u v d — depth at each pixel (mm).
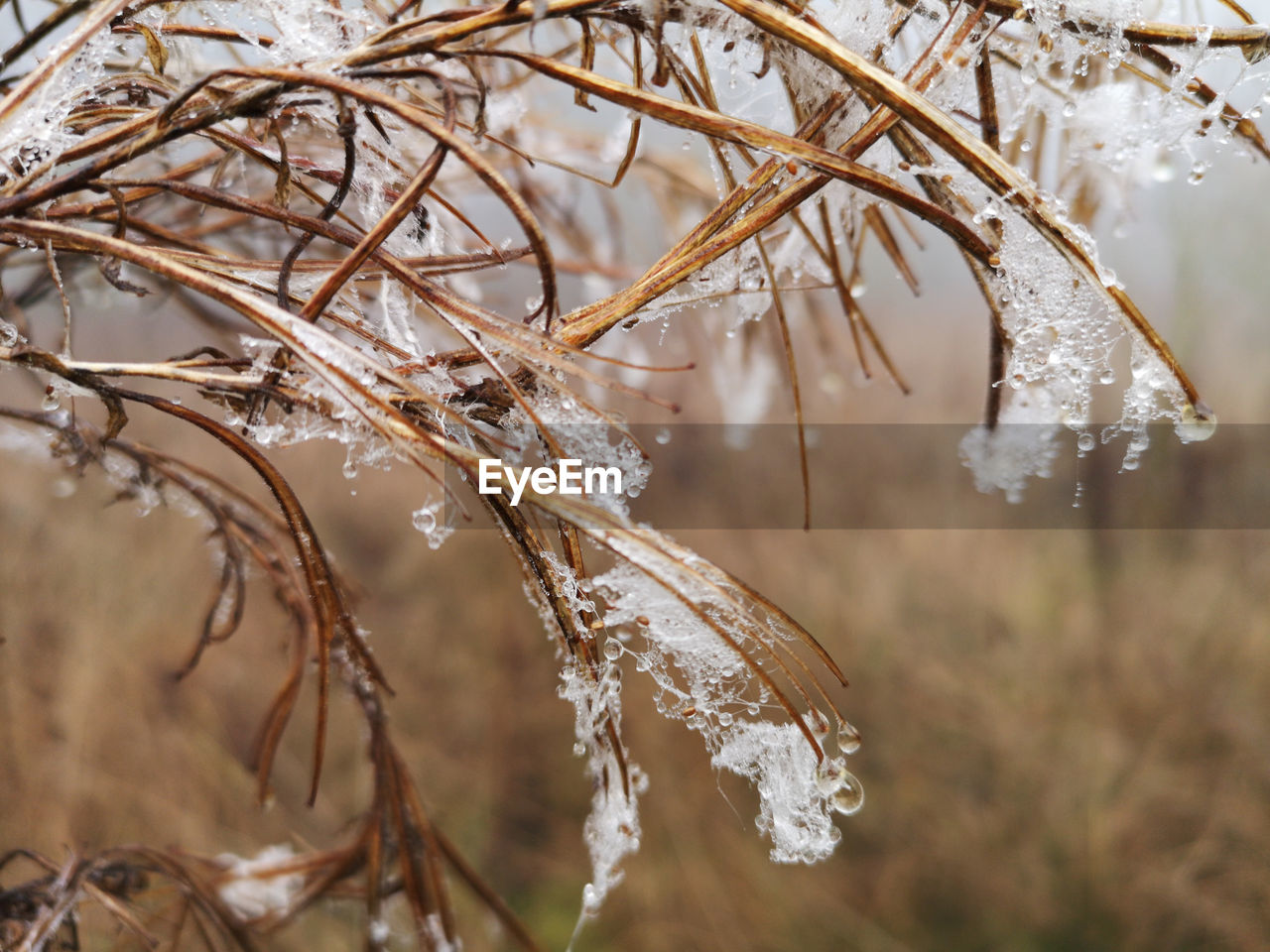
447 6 200
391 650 798
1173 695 675
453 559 835
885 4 181
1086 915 580
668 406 170
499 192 164
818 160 170
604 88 169
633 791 195
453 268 191
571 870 663
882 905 615
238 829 599
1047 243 177
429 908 229
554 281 167
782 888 625
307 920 459
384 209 190
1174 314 775
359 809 566
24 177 175
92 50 181
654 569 173
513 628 786
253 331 247
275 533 238
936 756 698
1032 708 698
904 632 779
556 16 170
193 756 619
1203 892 573
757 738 195
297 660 233
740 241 177
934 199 185
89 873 224
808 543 851
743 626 177
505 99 217
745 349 311
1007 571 795
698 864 633
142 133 173
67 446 210
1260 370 780
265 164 182
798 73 182
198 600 724
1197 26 178
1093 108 197
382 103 164
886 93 170
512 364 183
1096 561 774
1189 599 725
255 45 185
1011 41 189
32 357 175
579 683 192
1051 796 642
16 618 614
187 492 223
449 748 740
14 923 221
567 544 184
